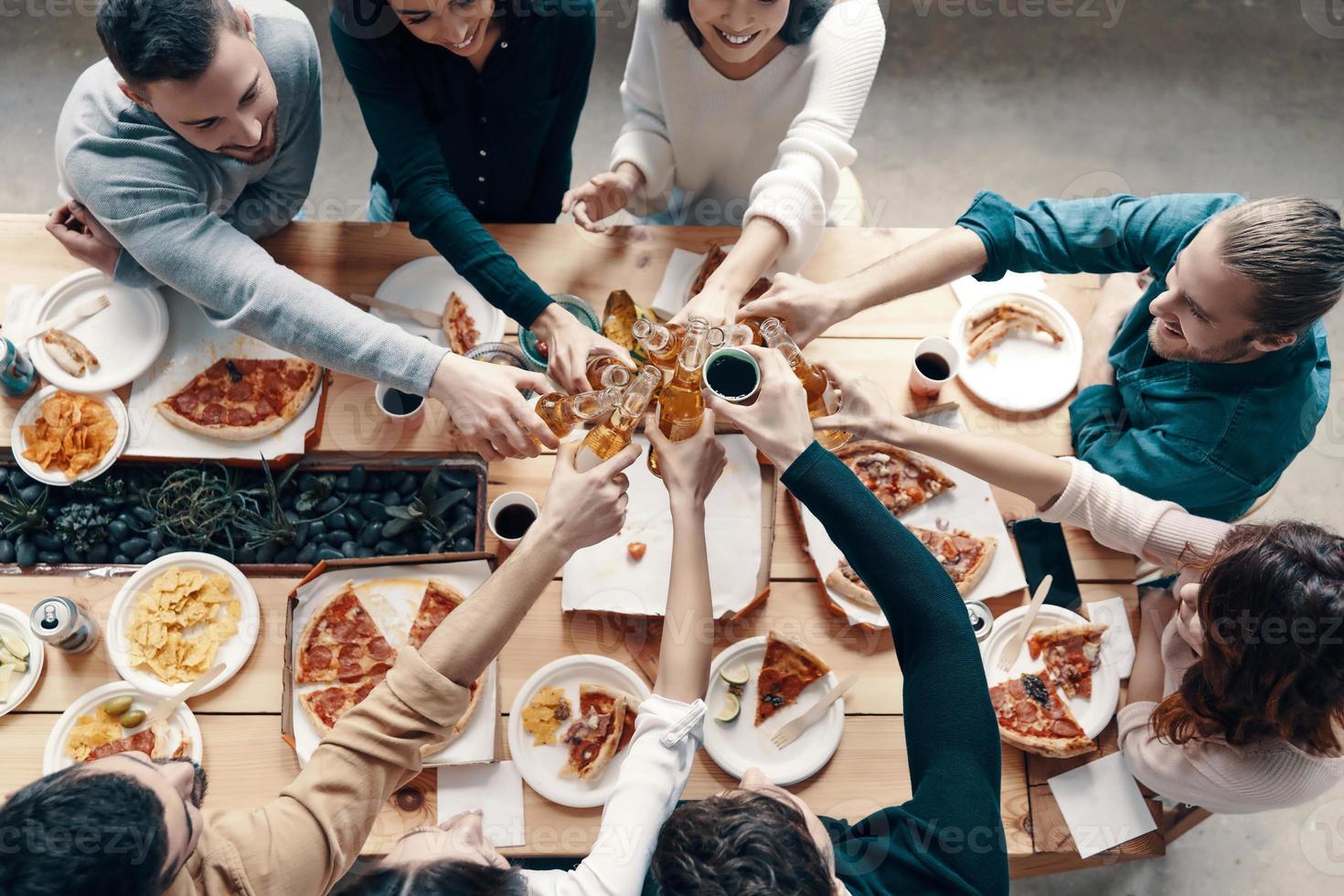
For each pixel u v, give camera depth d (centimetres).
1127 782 159
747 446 171
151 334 180
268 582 167
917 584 117
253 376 179
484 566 165
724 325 139
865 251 191
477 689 157
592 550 165
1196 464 162
